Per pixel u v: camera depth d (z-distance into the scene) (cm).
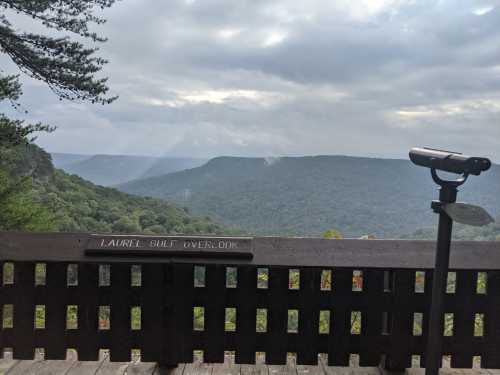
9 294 310
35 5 803
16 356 312
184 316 312
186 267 309
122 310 312
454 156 223
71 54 859
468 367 313
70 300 312
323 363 328
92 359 312
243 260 305
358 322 501
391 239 320
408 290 308
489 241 320
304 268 307
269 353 312
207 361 313
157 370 313
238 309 311
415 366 323
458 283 311
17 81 845
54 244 312
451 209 227
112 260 304
